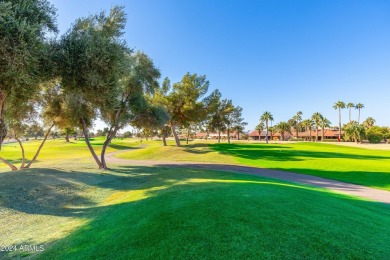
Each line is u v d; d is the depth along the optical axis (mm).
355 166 24812
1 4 8023
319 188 13945
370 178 18094
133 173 18938
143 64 22094
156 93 39188
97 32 12391
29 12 9234
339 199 9945
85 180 14914
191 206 6859
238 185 10586
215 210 6203
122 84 19156
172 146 43750
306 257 3961
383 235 5309
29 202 10133
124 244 5047
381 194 12852
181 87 40031
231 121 72562
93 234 6145
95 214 8453
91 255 4852
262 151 40406
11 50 8523
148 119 26312
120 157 36125
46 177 14383
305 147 58281
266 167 24391
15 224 7703
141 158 34375
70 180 14398
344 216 6445
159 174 18016
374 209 8906
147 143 81125
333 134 124375
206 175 17281
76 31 12086
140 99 22562
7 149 45375
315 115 113625
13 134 19328
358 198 11508
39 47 9570
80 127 20297
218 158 32562
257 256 3955
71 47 11453
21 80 9312
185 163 27953
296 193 9344
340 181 16875
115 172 18984
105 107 13742
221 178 15609
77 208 9727
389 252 4324
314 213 6273
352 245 4453
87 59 11172
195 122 43750
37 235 6684
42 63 10898
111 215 7871
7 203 9688
